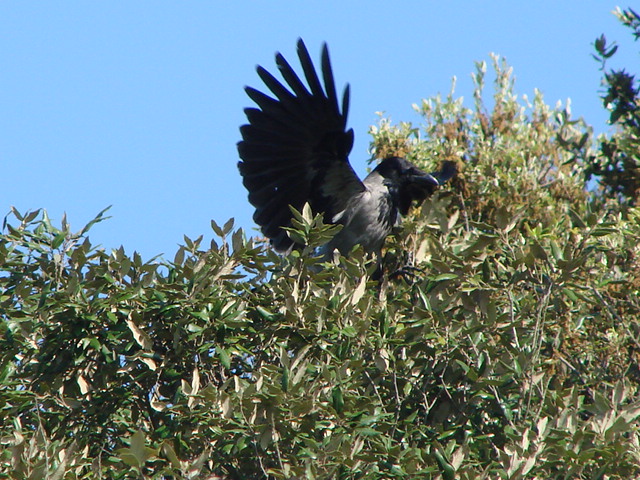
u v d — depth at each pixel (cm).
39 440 831
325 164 1385
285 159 1373
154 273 1001
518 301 1083
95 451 1010
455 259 1020
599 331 1216
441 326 991
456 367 1005
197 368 984
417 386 1003
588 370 1170
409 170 1489
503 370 987
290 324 991
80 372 1005
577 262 991
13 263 1020
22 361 1036
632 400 1090
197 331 959
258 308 997
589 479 871
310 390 881
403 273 1275
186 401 896
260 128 1352
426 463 888
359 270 1038
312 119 1348
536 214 1894
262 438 855
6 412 957
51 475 780
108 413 996
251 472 955
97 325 994
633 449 852
